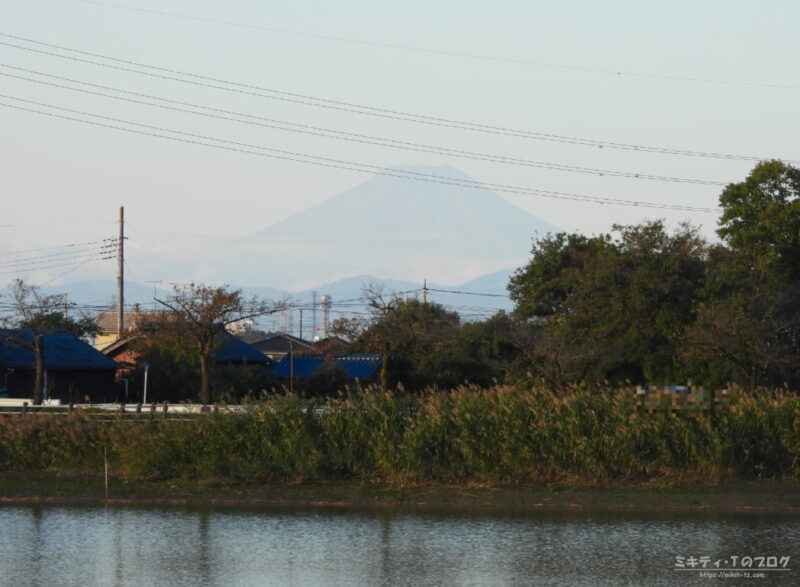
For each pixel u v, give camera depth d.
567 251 166.25
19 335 151.62
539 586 52.88
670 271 145.00
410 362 182.62
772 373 134.88
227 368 174.25
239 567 57.22
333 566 57.38
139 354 175.00
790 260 141.00
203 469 83.12
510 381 152.75
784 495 75.50
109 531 67.38
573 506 74.00
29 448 87.06
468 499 76.38
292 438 82.12
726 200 147.00
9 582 54.03
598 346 142.62
